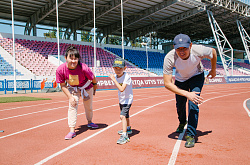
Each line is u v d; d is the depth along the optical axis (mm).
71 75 3916
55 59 21984
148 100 10266
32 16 27984
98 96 12945
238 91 15938
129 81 3695
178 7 27703
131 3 26297
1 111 7176
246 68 48500
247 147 3158
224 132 4070
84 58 26609
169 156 2850
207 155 2861
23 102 9820
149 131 4250
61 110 7352
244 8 32719
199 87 3416
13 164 2666
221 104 8297
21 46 23219
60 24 33344
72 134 3848
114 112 6773
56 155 2965
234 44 50250
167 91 16859
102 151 3098
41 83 16484
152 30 35062
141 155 2904
